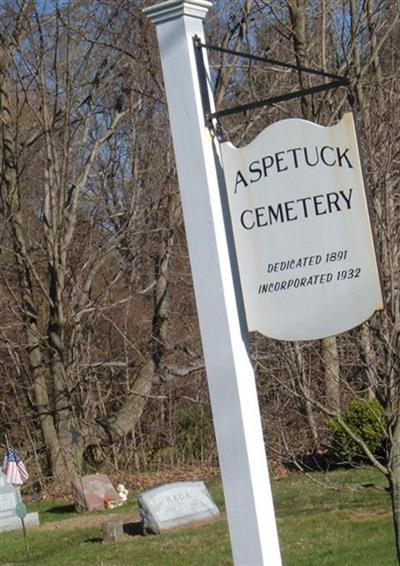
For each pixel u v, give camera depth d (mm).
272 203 6094
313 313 6008
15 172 24266
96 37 23250
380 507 14219
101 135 24641
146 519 14891
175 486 15367
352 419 12664
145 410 26125
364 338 7309
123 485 21656
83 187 24156
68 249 24266
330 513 14148
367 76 9898
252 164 6148
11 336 26250
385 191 7012
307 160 6020
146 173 23750
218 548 13031
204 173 6230
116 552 13641
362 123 7465
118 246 24234
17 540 16406
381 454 13047
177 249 24938
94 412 25844
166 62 6375
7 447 21109
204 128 6285
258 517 6074
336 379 7566
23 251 23781
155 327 24719
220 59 19531
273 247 6102
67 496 22375
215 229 6188
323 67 9438
